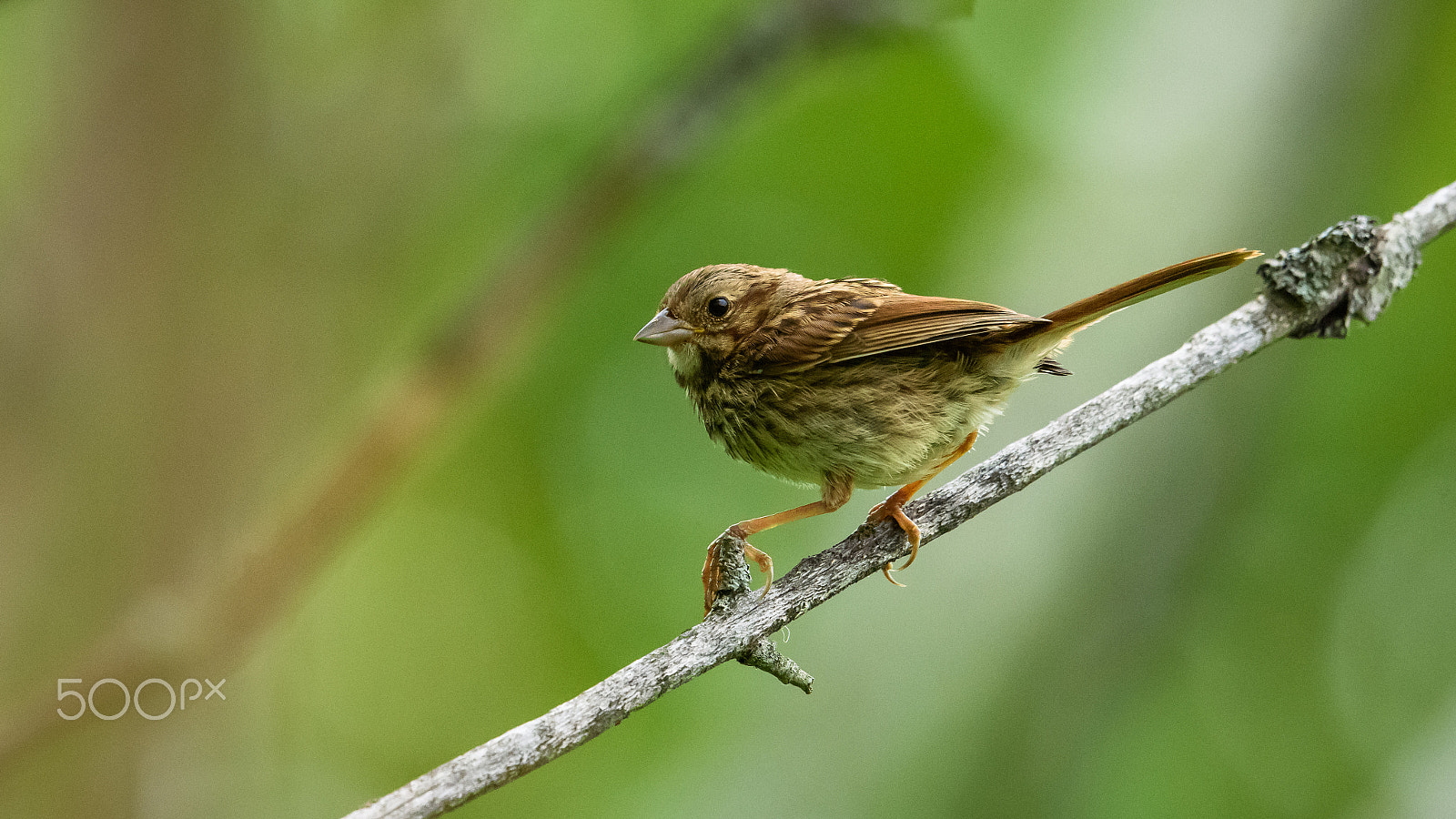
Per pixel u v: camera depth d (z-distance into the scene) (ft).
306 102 39.93
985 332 26.71
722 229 53.57
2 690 33.73
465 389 33.60
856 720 34.09
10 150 40.83
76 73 37.65
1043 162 45.44
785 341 28.12
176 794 34.83
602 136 49.03
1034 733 33.60
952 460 29.07
